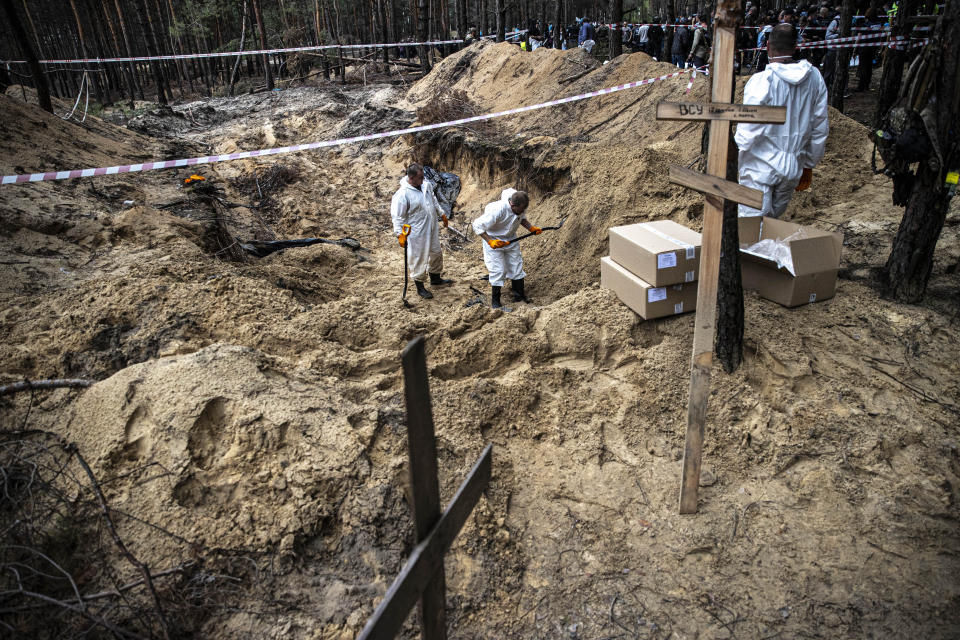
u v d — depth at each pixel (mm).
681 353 4293
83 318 4098
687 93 8719
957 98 4035
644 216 6539
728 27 2881
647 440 4016
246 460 3127
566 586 3201
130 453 3137
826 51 11312
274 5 23812
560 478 3805
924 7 7801
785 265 4395
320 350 4246
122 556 2752
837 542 3354
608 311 4688
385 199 10734
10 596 2471
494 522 3387
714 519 3512
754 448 3867
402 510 3143
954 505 3451
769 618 3031
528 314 4793
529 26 19594
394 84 17797
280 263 7012
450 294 6641
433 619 1946
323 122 14664
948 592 3082
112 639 2484
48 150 7344
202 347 4059
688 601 3129
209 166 10359
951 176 4238
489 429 4047
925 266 4562
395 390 4000
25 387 3340
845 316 4520
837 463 3705
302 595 2811
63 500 2822
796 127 4883
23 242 5156
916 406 3930
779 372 4148
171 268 5125
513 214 5949
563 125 10008
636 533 3479
